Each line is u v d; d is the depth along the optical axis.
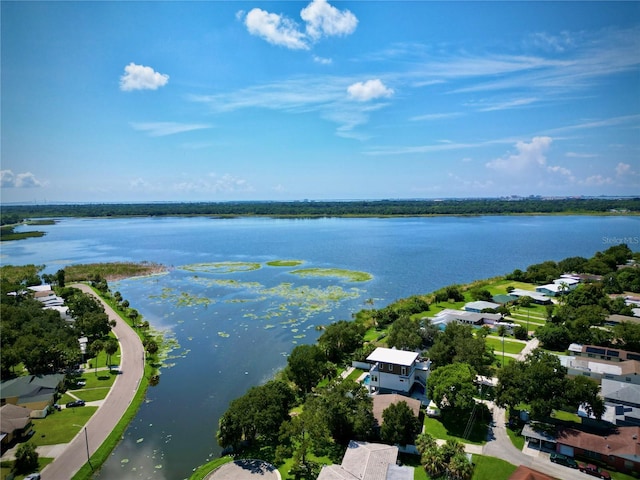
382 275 188.62
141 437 67.75
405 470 52.53
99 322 110.38
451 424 67.00
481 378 82.81
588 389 62.66
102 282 168.88
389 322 121.19
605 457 56.25
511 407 66.56
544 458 57.94
